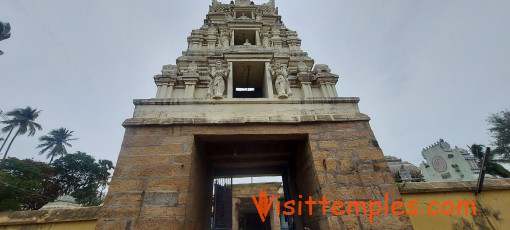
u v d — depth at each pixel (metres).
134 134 5.63
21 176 27.97
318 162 5.55
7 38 24.73
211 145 7.25
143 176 5.10
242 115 6.22
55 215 6.20
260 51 7.95
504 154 28.72
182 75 7.34
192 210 5.45
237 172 9.27
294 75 7.81
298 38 10.55
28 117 38.25
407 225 4.85
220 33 10.66
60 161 35.31
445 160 29.48
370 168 5.50
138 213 4.67
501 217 6.29
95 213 6.21
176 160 5.36
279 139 6.22
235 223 18.70
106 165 39.44
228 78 7.35
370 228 4.79
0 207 21.77
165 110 6.16
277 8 13.98
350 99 6.68
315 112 6.43
